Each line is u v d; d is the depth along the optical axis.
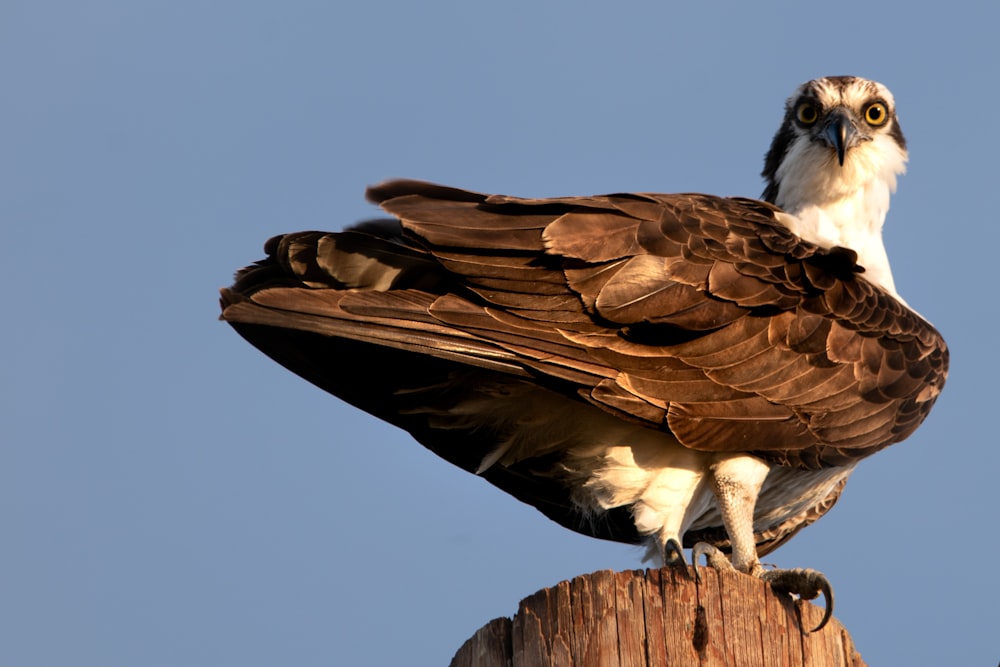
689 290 10.71
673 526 11.24
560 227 10.56
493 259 10.49
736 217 11.27
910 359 11.86
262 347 11.52
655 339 10.72
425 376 11.58
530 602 9.10
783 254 11.14
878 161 14.22
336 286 10.62
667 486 11.21
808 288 11.20
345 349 11.52
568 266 10.52
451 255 10.45
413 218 10.52
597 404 10.55
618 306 10.52
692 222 10.99
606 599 8.91
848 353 11.34
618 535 12.77
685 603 8.90
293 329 10.76
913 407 11.98
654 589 8.93
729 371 10.86
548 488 12.43
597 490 11.44
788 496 12.48
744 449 10.96
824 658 9.08
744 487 11.11
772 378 10.98
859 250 13.95
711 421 10.76
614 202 10.99
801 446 11.18
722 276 10.82
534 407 11.41
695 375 10.78
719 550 12.00
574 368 10.45
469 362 10.25
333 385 11.87
